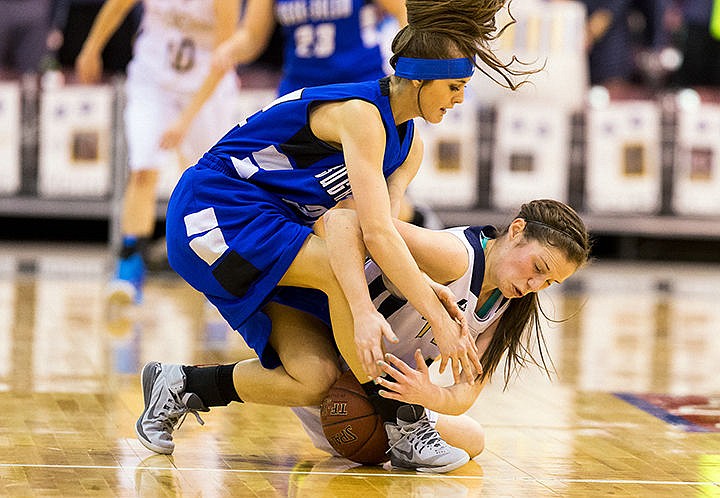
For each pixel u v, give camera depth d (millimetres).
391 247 6867
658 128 22875
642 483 7254
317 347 7426
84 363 11023
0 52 23406
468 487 7008
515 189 22453
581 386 10828
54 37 23547
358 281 6914
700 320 16219
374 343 6816
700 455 8102
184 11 14844
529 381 11008
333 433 7395
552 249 7074
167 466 7254
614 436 8688
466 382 7387
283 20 13203
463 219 22375
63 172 22016
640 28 24562
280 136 7297
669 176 22969
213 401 7590
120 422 8500
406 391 7043
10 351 11516
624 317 16297
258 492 6719
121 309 15234
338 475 7223
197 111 13859
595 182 22781
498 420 9180
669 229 23031
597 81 24109
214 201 7289
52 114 21969
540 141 22484
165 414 7617
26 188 22031
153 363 7734
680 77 24766
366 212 6895
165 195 21922
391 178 7469
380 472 7363
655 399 10281
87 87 21891
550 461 7812
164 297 16844
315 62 13109
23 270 19344
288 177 7328
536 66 21656
